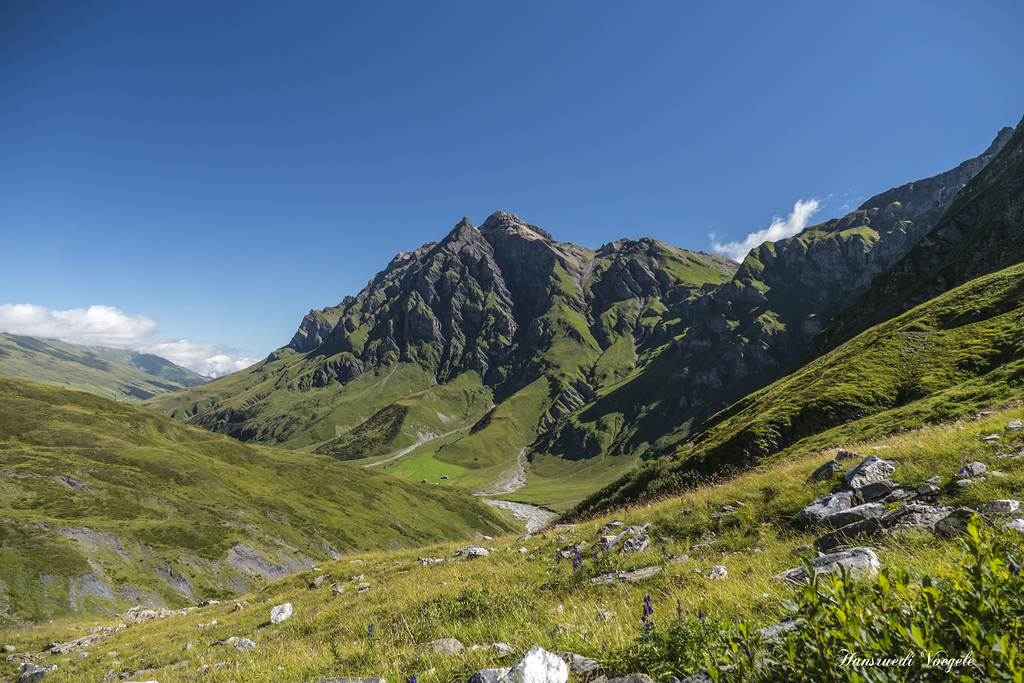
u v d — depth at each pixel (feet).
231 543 353.31
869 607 10.17
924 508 29.76
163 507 376.68
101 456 431.84
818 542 31.81
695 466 184.96
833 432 131.95
